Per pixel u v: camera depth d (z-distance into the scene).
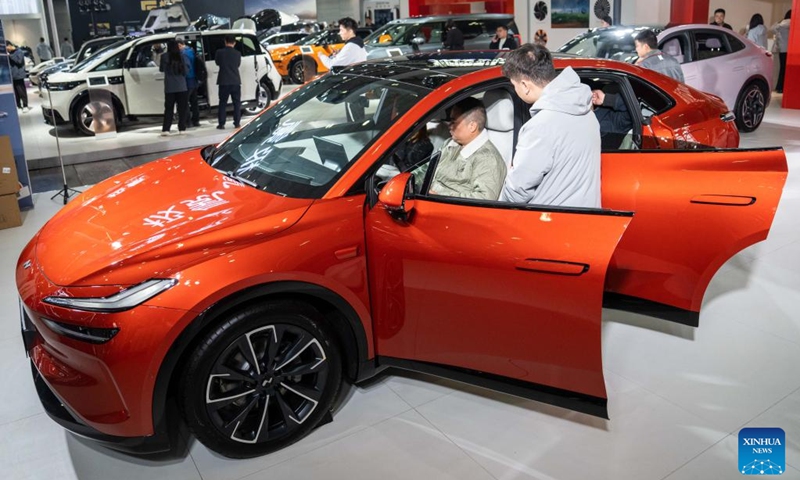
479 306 2.43
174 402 2.58
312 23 16.83
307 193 2.55
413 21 12.55
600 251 2.18
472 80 2.80
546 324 2.33
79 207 2.91
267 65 11.71
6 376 3.16
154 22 11.96
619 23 15.38
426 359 2.63
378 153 2.59
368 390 2.96
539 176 2.50
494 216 2.35
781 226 4.90
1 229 5.54
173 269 2.21
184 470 2.48
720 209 2.86
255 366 2.39
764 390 2.88
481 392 2.94
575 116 2.52
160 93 10.69
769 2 18.02
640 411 2.76
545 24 15.34
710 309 3.65
